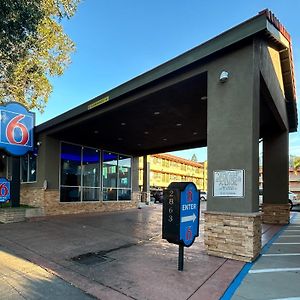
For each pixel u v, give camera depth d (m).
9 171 17.86
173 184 6.11
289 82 11.76
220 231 6.94
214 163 7.23
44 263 6.43
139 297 4.64
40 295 4.71
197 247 7.89
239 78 7.02
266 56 8.20
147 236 9.48
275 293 4.82
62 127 13.77
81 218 13.62
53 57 15.49
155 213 16.72
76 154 16.67
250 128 6.71
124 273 5.74
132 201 20.38
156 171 44.91
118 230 10.51
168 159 47.75
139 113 11.58
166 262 6.46
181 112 11.50
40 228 10.71
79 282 5.28
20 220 12.75
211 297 4.64
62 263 6.44
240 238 6.64
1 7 6.39
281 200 13.72
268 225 13.43
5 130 12.48
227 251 6.80
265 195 14.07
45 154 14.98
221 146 7.15
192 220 6.10
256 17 6.68
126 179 20.17
